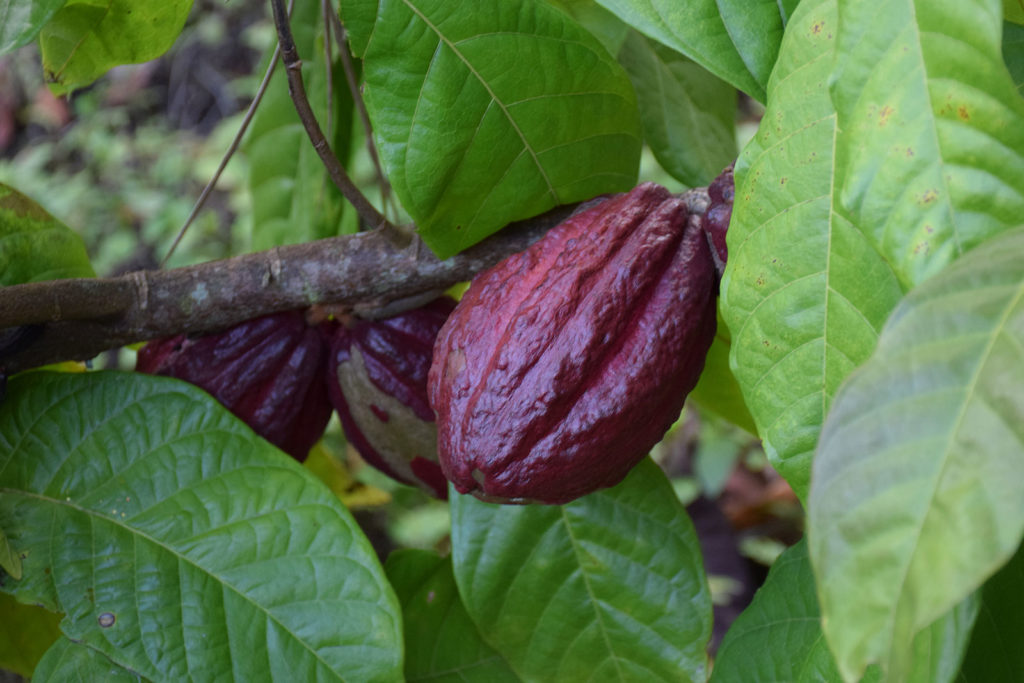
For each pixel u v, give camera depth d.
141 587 0.88
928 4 0.71
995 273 0.68
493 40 0.86
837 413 0.68
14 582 0.88
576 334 0.83
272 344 0.96
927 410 0.66
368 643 0.88
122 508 0.90
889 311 0.75
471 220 0.89
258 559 0.89
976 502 0.64
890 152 0.71
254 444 0.91
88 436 0.91
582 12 1.00
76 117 3.57
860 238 0.75
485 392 0.84
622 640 0.95
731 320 0.78
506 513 0.95
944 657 0.74
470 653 0.99
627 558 0.95
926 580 0.63
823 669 0.84
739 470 2.40
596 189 0.92
